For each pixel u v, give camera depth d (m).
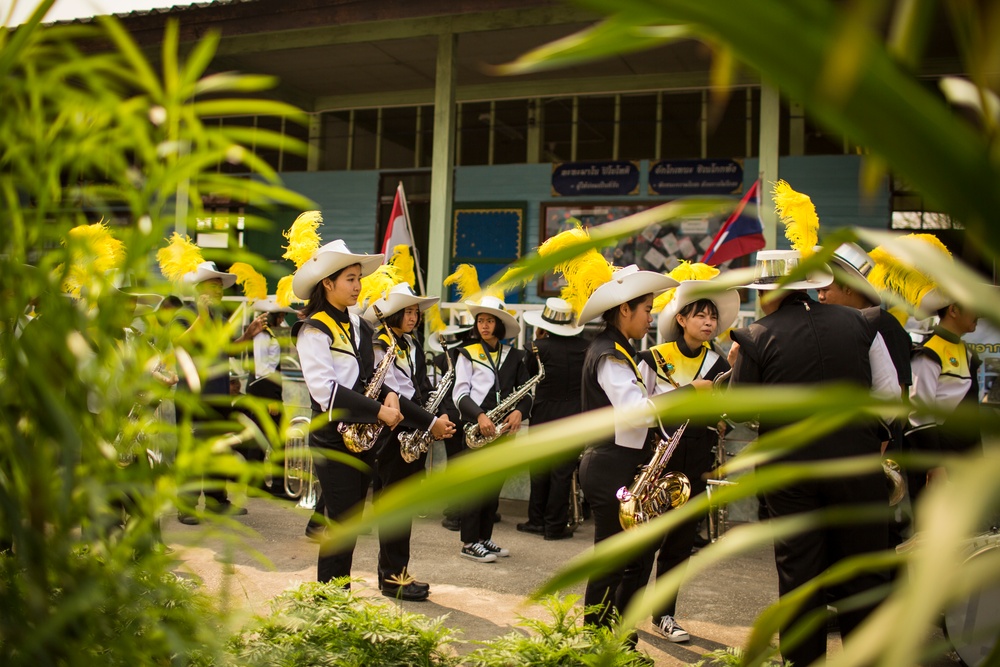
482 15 9.50
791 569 3.33
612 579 3.72
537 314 7.38
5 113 1.02
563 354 7.09
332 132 14.09
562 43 0.50
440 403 6.29
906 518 4.73
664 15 0.42
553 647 2.33
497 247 13.27
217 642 1.25
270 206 1.04
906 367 4.49
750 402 0.50
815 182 11.92
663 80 12.41
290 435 1.32
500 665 2.28
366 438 4.41
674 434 3.82
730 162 12.30
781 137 12.16
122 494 1.13
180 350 1.17
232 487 1.24
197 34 9.48
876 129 0.43
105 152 1.02
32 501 1.02
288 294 5.61
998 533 3.24
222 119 13.98
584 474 3.91
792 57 0.41
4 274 1.02
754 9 0.40
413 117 13.73
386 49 11.45
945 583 0.39
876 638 0.43
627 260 12.55
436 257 9.61
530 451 0.49
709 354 4.55
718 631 4.64
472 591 5.32
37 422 1.03
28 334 1.02
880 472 3.33
